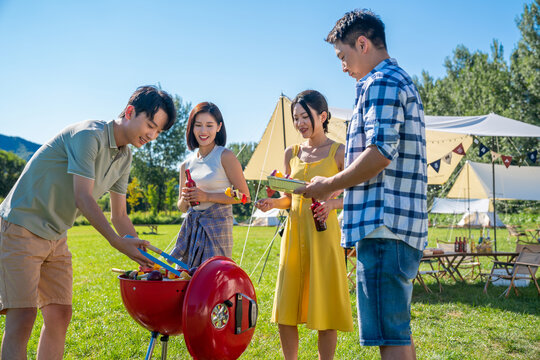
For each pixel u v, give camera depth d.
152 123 2.19
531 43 28.02
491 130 8.12
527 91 27.77
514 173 11.02
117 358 3.31
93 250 13.23
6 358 2.13
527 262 6.38
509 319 4.87
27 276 2.17
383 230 1.78
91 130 2.16
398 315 1.76
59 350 2.40
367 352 3.49
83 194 2.07
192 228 2.87
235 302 1.93
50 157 2.21
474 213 22.02
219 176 2.96
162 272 2.06
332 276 2.55
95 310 4.87
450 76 39.25
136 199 47.56
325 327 2.49
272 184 2.09
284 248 2.72
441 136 9.10
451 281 7.65
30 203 2.19
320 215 2.51
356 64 1.95
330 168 2.72
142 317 1.84
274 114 7.16
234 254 11.75
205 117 2.98
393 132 1.70
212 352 1.82
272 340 3.77
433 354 3.53
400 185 1.80
